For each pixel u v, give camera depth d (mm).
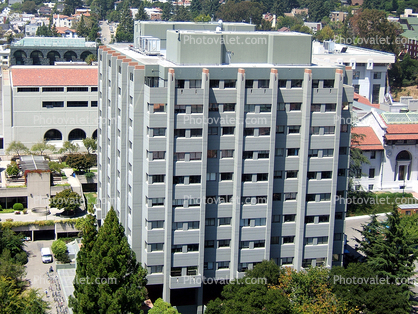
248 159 120750
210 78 117062
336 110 122500
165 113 115938
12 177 183625
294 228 126438
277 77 118438
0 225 154000
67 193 166625
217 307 113875
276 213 125062
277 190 124188
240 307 108125
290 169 123875
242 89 116875
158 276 122375
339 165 127500
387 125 191375
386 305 112312
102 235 107562
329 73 122250
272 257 126688
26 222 160250
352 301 113250
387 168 192750
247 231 123375
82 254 111062
